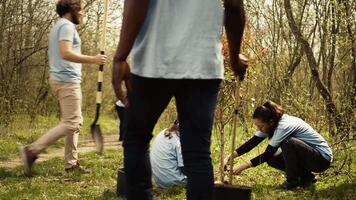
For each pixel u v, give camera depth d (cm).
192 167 218
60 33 584
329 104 710
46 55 1670
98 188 562
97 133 346
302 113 730
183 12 217
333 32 842
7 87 1319
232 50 237
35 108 1565
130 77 223
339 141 575
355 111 589
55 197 513
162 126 980
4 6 1363
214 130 718
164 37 216
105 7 390
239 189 423
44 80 1700
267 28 1094
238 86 449
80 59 577
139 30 214
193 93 219
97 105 342
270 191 529
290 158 539
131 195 240
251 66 548
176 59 215
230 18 226
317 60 1080
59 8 607
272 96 903
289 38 1070
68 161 645
